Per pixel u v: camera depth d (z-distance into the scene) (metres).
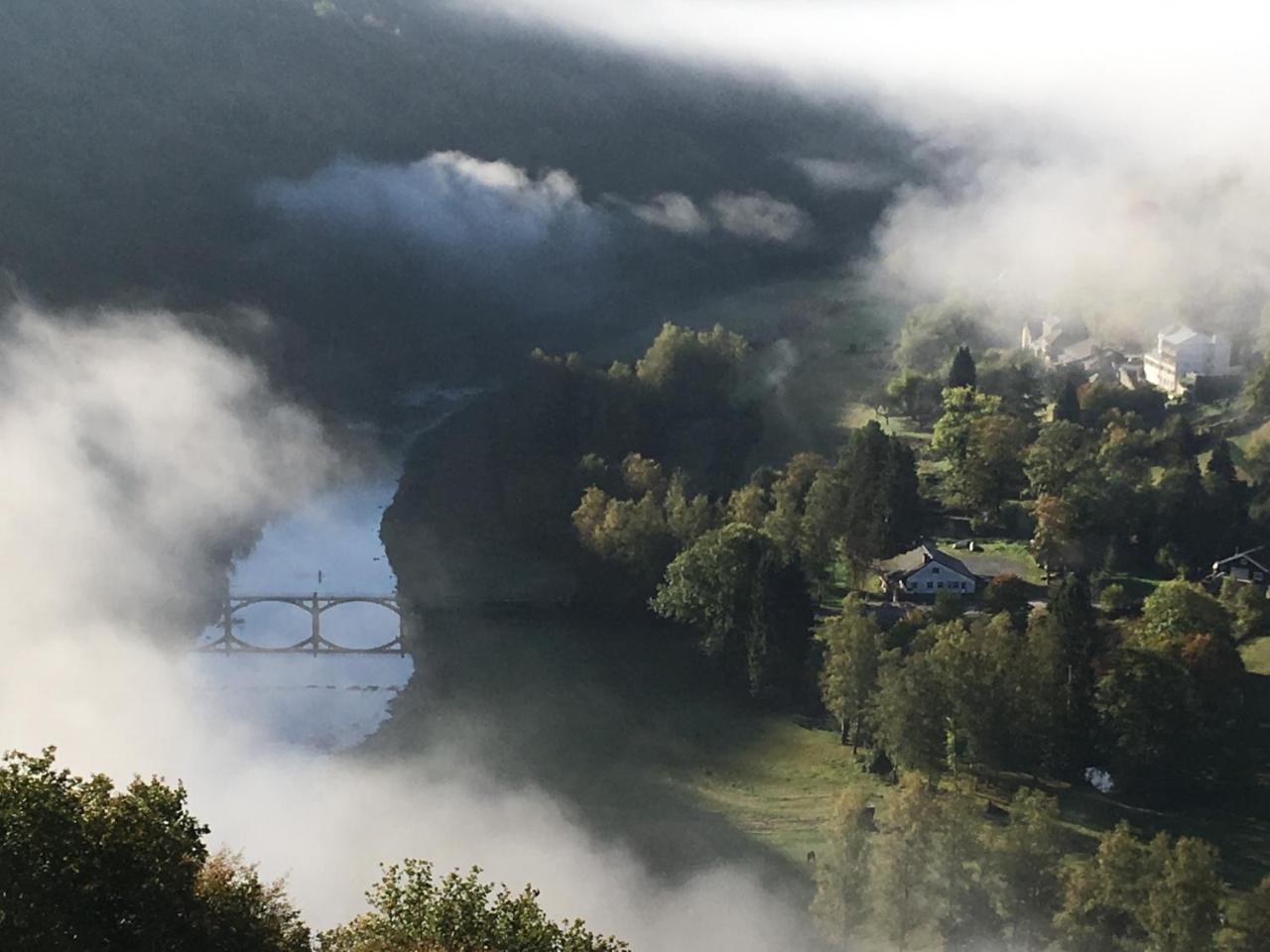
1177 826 191.00
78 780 100.06
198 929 97.69
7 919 91.19
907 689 199.88
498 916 108.50
